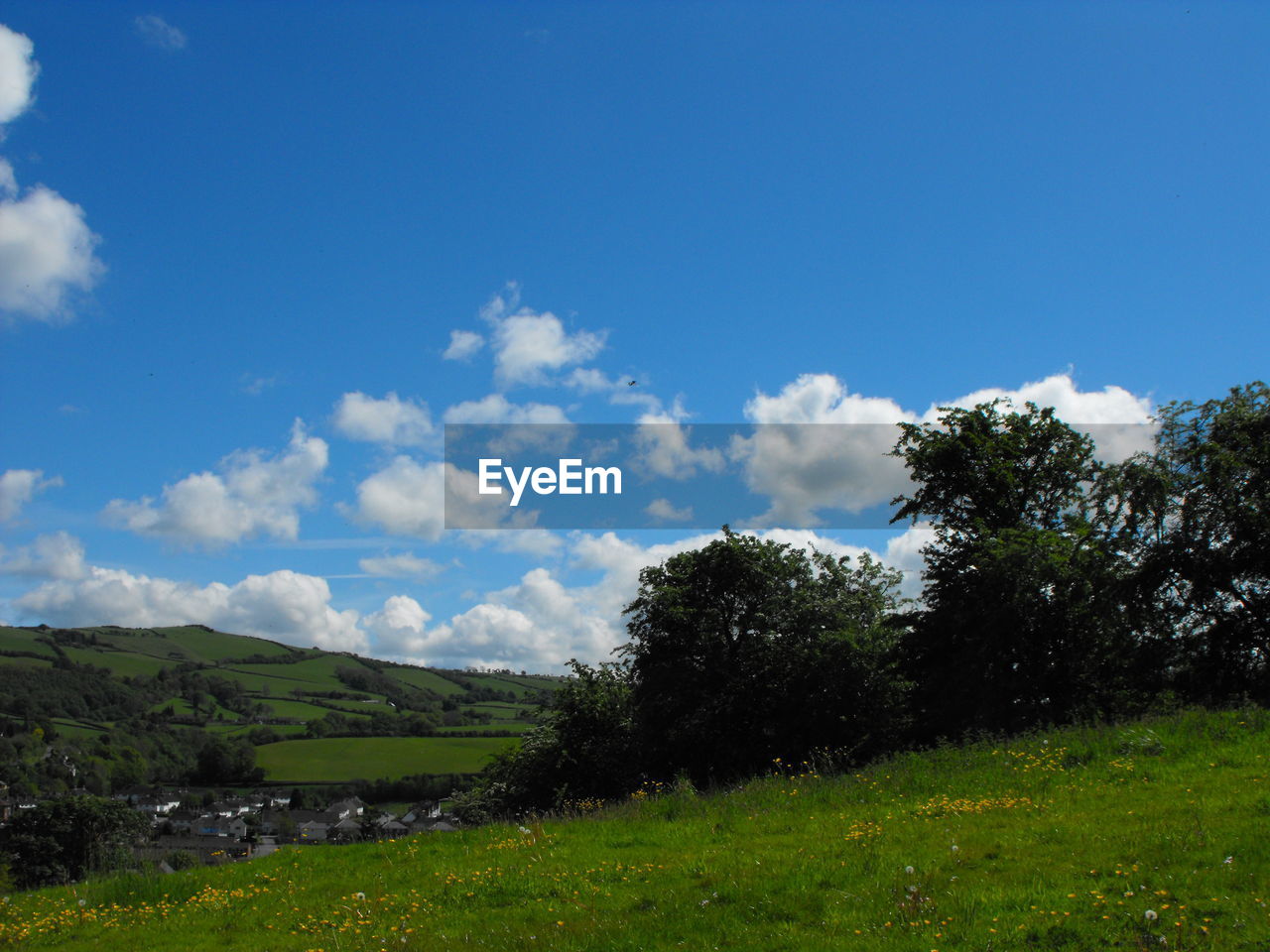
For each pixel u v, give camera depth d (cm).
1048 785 1473
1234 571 3028
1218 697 3044
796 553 4019
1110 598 3155
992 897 923
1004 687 3319
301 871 1597
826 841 1322
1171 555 3072
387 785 9706
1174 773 1410
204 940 1205
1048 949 791
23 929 1324
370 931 1159
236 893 1457
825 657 3603
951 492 3844
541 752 4075
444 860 1564
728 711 3759
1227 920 791
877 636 3684
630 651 4078
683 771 3444
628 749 3891
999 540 3331
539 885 1275
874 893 996
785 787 1858
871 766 2002
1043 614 3328
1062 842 1105
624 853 1448
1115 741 1661
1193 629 3178
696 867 1250
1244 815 1091
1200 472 3086
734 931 945
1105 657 3288
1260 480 2997
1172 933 779
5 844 4606
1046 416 3784
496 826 1836
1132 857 991
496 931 1078
